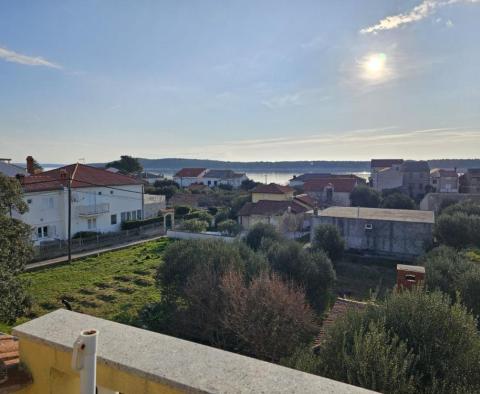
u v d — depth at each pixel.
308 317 12.89
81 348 1.59
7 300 11.98
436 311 7.42
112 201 35.06
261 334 11.87
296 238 36.50
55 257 26.23
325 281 17.73
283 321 12.05
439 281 14.48
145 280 21.20
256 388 1.57
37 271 22.98
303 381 1.62
